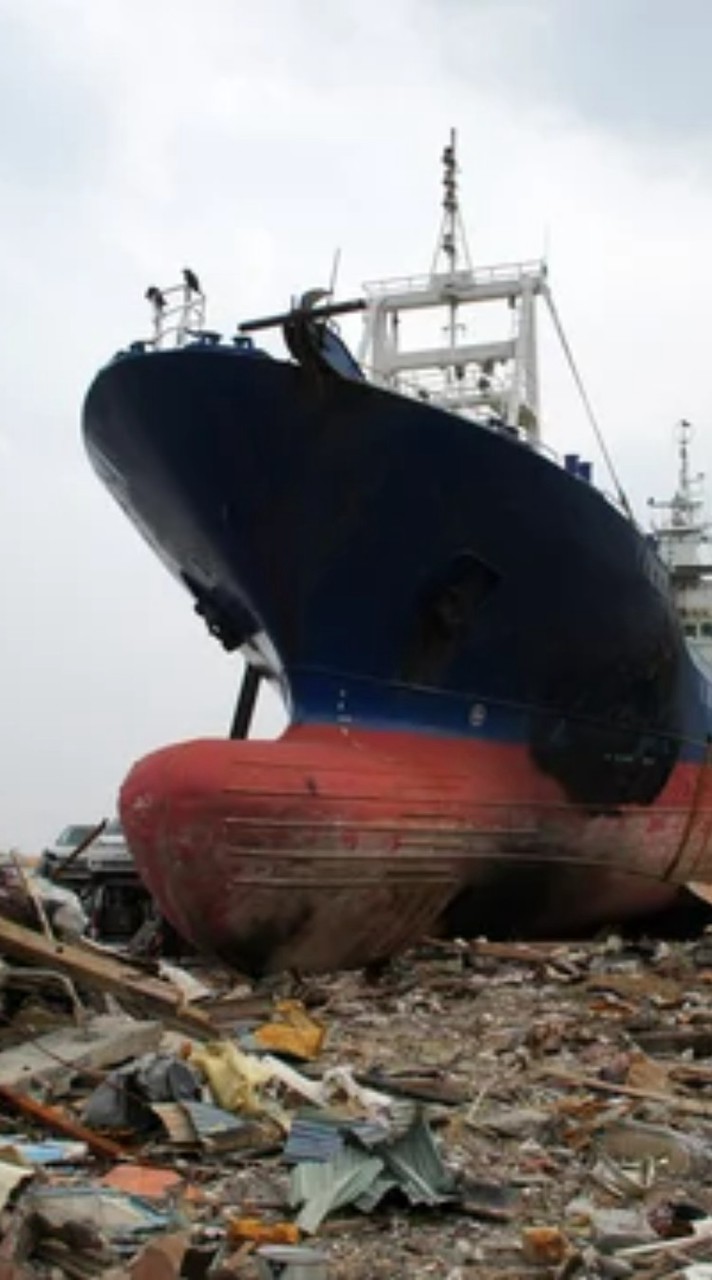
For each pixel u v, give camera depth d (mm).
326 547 16656
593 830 19688
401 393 16188
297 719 17391
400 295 24516
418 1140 7359
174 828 15312
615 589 18797
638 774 20672
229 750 15766
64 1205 6289
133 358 16203
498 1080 9961
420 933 17344
